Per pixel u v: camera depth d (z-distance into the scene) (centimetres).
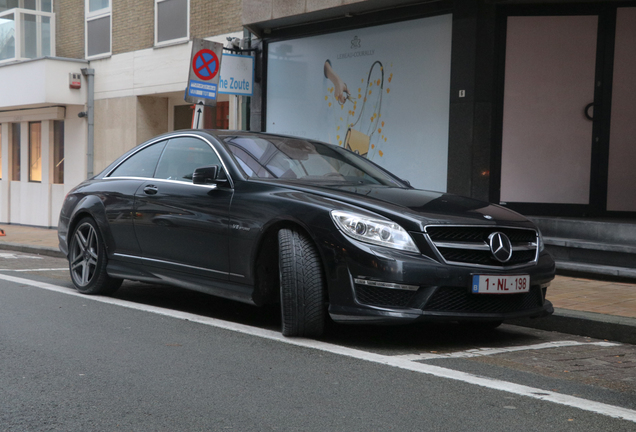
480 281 443
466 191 919
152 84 1444
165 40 1412
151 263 584
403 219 445
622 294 657
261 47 1210
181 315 548
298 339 467
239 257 504
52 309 567
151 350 429
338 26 1088
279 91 1193
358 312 436
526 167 923
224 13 1284
